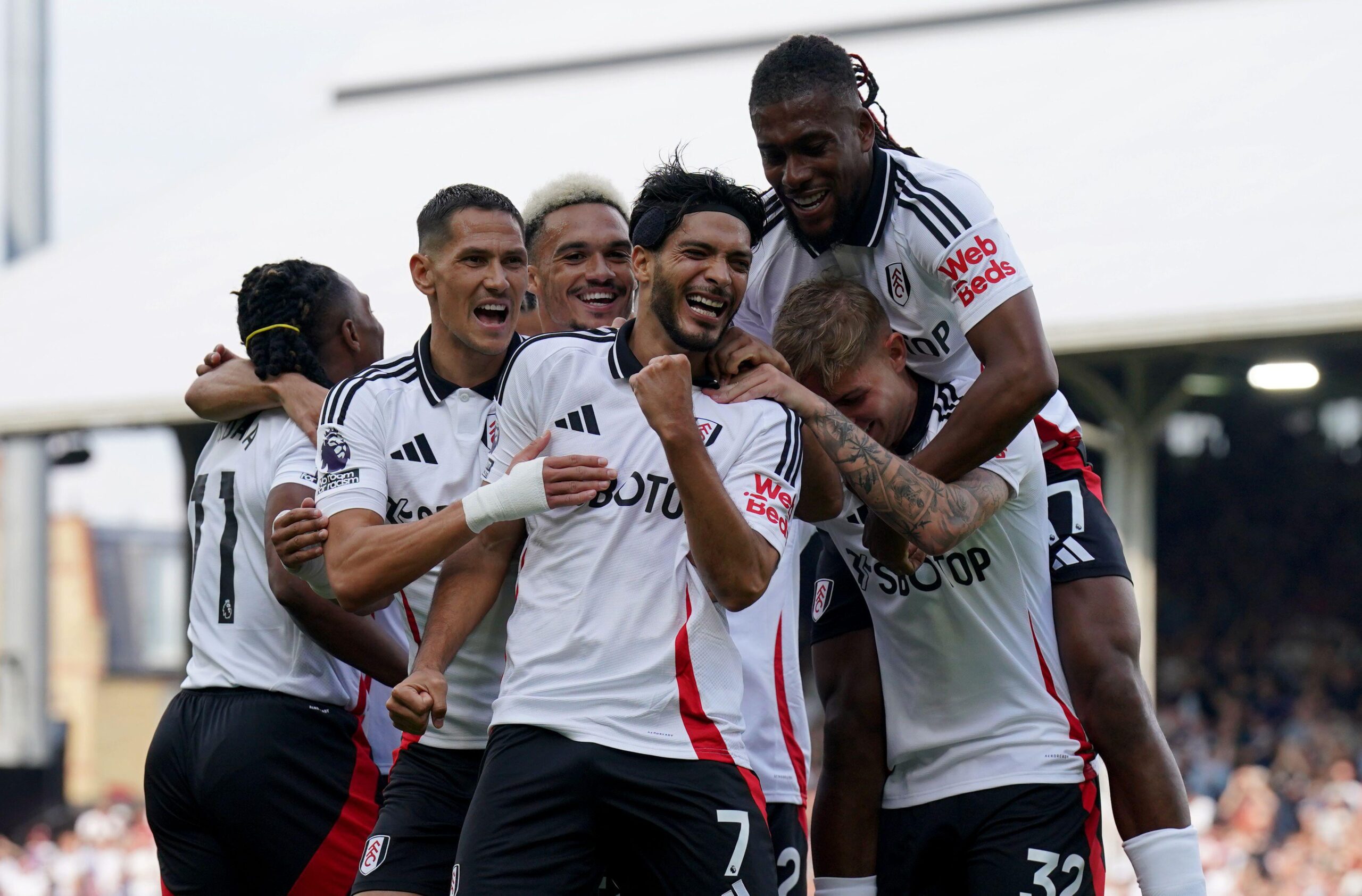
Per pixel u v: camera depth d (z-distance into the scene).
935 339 13.13
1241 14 43.62
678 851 10.90
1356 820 40.50
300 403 13.95
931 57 46.72
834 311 12.62
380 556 11.54
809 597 16.89
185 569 36.69
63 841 53.84
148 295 47.72
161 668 113.94
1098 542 14.19
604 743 10.84
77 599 111.75
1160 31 44.25
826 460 12.22
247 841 13.68
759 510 11.15
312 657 13.89
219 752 13.64
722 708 11.15
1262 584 52.72
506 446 11.88
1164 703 50.62
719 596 10.92
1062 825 13.16
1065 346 33.50
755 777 11.30
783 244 13.77
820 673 14.42
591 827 10.98
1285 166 36.62
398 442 12.75
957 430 12.08
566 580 11.23
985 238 12.32
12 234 57.06
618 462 11.28
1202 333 32.34
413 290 42.94
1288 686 49.66
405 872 12.38
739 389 11.56
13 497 56.12
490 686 12.59
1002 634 13.30
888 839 13.84
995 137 41.34
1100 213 36.91
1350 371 44.75
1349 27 41.91
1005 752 13.27
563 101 51.50
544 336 11.92
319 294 14.61
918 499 11.71
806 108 12.20
